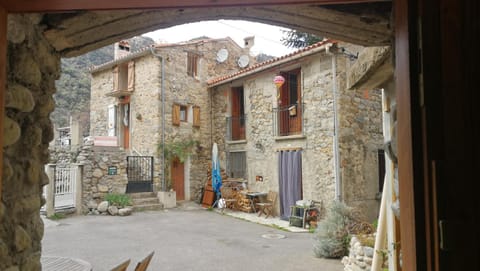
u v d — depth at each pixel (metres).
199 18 1.66
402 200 0.90
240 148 11.20
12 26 1.27
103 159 10.53
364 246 4.66
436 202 0.74
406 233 0.87
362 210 8.32
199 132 12.55
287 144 9.46
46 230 7.68
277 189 9.70
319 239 5.84
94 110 14.22
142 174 11.52
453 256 0.72
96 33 1.63
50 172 9.14
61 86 23.27
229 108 12.03
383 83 2.58
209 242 6.73
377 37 1.76
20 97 1.36
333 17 1.61
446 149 0.75
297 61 9.10
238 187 10.98
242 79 11.20
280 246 6.45
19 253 1.43
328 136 8.30
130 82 12.45
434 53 0.78
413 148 0.80
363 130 8.70
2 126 1.15
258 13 1.61
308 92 8.91
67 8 1.14
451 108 0.76
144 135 11.93
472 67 0.75
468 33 0.76
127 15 1.53
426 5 0.79
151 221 8.96
